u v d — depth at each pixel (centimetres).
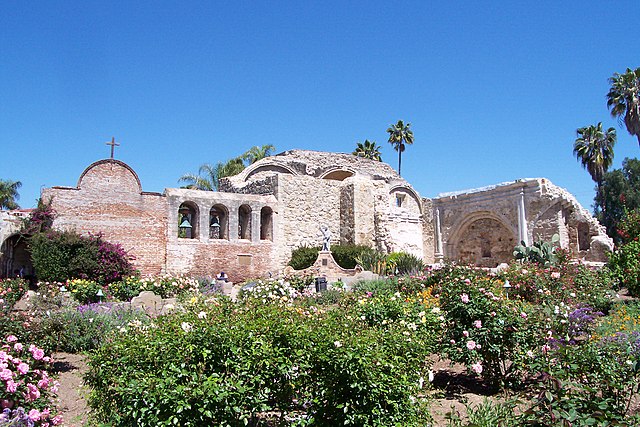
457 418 586
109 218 2562
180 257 2702
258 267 2928
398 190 3644
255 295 920
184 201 2764
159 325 576
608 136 4344
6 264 2483
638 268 1590
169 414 455
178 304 1343
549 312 852
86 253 2214
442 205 3444
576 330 850
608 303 1441
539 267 1694
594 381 578
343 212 3350
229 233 2872
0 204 5581
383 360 547
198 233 2795
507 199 3030
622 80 3741
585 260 2738
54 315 1132
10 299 1650
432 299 1260
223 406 470
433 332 820
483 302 828
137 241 2611
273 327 554
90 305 1460
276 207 3062
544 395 495
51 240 2186
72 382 915
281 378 540
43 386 544
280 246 3039
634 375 593
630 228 1967
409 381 584
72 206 2492
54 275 2128
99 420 557
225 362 502
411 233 3469
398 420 547
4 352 513
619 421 446
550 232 2812
